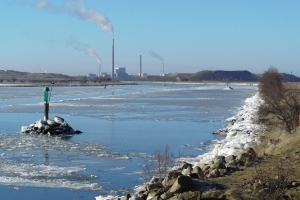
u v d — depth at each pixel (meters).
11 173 21.19
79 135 35.56
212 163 17.03
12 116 51.53
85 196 17.17
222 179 14.46
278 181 12.51
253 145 23.39
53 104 72.06
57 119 37.62
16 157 25.52
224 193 12.35
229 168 16.23
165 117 50.78
